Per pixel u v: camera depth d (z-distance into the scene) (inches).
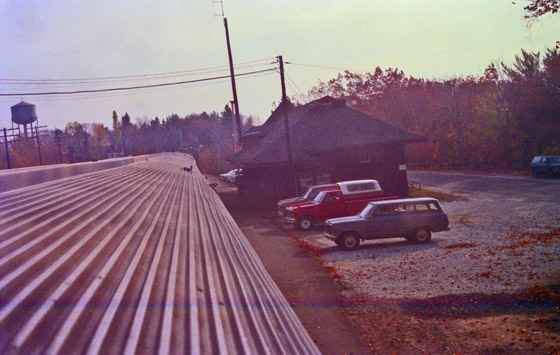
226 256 263.3
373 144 1402.6
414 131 2967.5
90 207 241.6
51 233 176.2
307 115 1653.5
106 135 5408.5
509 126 2203.5
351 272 610.5
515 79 2154.3
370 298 485.7
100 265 159.2
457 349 342.6
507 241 706.8
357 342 373.1
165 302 146.9
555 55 1950.1
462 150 2613.2
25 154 2003.0
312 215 1029.8
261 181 1563.7
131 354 107.4
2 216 186.5
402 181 1419.8
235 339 141.6
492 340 352.5
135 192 362.6
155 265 182.9
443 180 1946.4
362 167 1419.8
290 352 156.5
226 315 159.5
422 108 3085.6
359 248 784.3
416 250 722.2
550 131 2042.3
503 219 915.4
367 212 796.0
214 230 333.7
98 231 200.1
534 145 2112.5
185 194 514.6
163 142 6023.6
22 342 98.2
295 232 1001.5
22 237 163.3
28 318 108.4
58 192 263.3
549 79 2009.1
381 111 3248.0
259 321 172.7
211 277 199.3
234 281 210.8
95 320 119.3
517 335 357.4
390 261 658.2
